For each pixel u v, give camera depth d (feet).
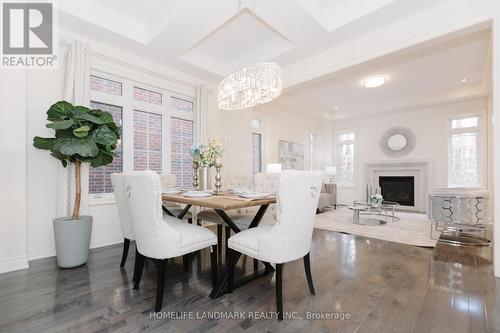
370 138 22.99
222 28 10.58
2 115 7.43
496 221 6.97
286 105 20.22
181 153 13.34
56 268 7.68
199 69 12.76
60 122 7.38
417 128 20.33
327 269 7.63
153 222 5.38
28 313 5.19
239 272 7.45
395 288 6.36
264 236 5.33
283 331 4.65
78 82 9.18
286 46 10.97
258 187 10.30
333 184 21.54
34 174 8.53
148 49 10.73
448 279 6.86
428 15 8.03
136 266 6.32
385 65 13.67
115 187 7.45
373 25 8.89
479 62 13.37
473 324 4.83
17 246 7.61
